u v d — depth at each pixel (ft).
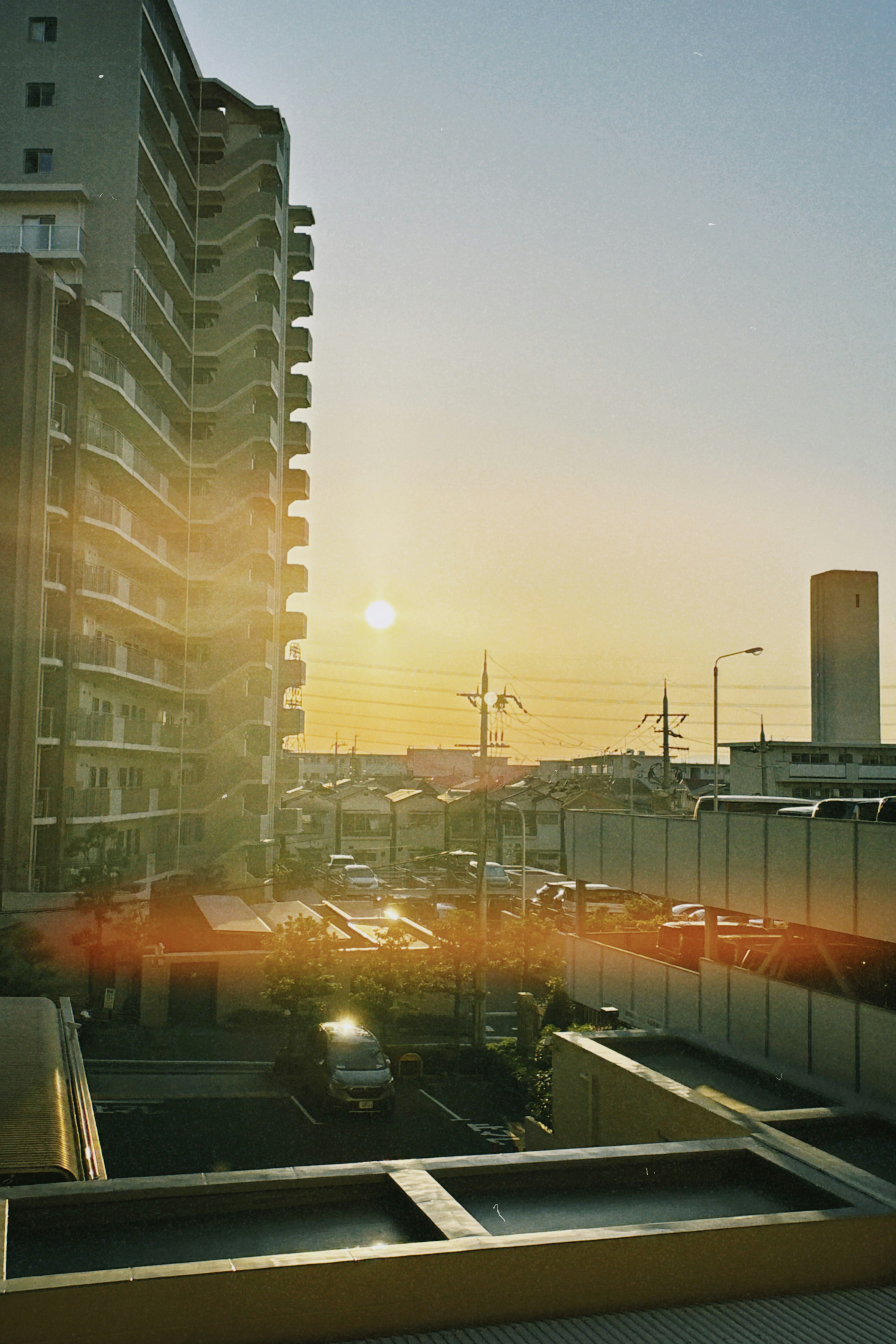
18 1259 23.86
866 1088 51.37
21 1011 60.85
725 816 66.39
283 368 191.62
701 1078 57.11
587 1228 26.96
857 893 54.03
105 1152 71.46
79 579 121.70
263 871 172.04
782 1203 28.94
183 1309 21.07
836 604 188.65
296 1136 76.89
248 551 165.58
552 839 284.82
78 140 134.31
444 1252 22.90
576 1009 96.53
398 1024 114.32
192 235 168.86
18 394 111.96
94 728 122.21
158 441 150.51
